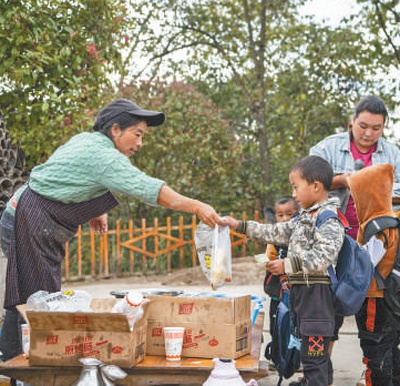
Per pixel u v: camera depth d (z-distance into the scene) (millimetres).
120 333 2982
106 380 2824
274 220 5348
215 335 3178
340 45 15305
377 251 3598
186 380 3010
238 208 15281
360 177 3771
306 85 15914
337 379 4527
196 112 14219
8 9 6785
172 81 14688
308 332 3363
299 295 3424
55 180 3410
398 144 15914
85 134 3566
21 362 3125
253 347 3449
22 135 6805
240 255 14391
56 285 3600
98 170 3326
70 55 7320
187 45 16812
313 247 3330
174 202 3297
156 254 13062
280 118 16562
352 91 16047
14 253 3484
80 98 7430
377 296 3607
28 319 2996
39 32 7000
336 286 3395
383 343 3648
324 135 16172
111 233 12773
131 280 12328
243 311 3311
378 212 3734
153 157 13750
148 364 3057
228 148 14703
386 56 15602
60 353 3016
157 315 3262
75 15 7559
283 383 4418
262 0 15891
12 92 7094
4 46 6773
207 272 3436
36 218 3439
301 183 3529
